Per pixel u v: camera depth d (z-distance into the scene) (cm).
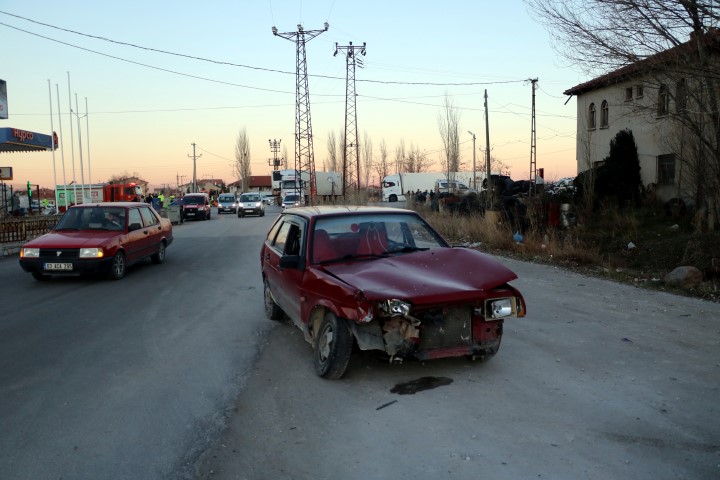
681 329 632
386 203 4612
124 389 464
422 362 516
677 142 1689
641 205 2066
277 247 666
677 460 329
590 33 1087
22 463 338
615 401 419
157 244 1280
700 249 1161
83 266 999
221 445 359
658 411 399
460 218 1988
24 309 795
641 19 1027
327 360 469
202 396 447
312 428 382
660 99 1242
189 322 705
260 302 830
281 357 548
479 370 493
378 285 448
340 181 5659
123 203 1202
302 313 525
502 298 471
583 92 2592
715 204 1473
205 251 1594
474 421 387
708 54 1030
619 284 952
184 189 10975
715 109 1127
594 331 625
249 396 444
